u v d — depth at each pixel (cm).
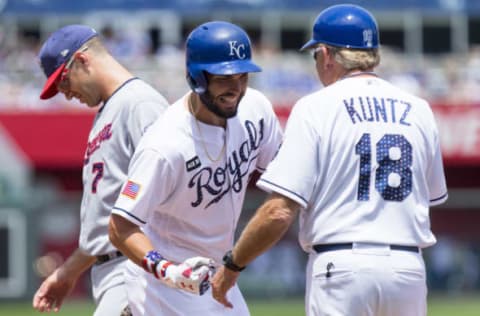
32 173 8731
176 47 8994
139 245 2077
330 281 1998
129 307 2305
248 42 2080
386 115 2039
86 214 2347
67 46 2361
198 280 2006
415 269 2011
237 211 2228
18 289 7969
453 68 8894
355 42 2075
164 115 2133
